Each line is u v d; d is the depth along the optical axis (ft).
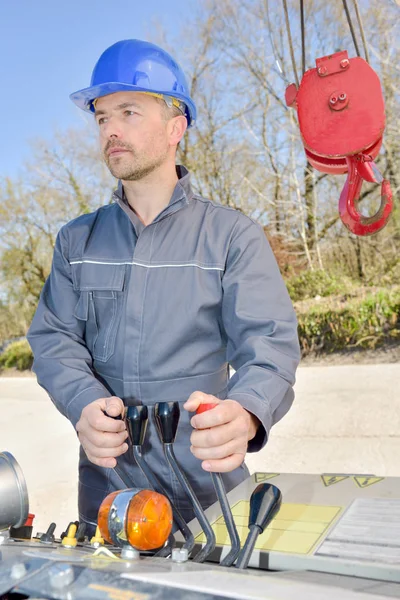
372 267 30.53
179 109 4.11
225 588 1.61
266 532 2.66
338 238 32.60
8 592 1.67
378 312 24.52
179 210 4.15
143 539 2.23
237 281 3.85
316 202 33.76
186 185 4.16
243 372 3.37
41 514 12.21
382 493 2.81
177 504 3.91
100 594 1.56
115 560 1.91
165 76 3.95
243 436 2.70
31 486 13.87
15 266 41.16
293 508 2.81
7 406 23.21
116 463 3.09
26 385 27.86
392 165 30.58
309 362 24.34
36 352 4.18
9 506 2.30
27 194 41.16
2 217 40.91
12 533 2.78
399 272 29.19
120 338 4.09
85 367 4.07
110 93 3.91
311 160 3.37
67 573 1.66
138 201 4.23
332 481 3.05
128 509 2.25
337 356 24.16
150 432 3.92
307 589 1.69
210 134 36.96
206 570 1.90
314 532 2.59
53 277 4.39
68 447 17.06
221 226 4.05
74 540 2.40
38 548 2.15
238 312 3.76
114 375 4.14
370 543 2.42
